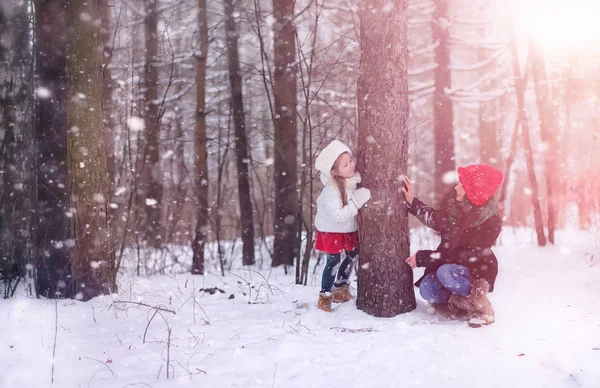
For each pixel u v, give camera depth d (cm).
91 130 551
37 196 571
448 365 295
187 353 322
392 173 407
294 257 815
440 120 1146
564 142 970
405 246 414
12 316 445
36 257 567
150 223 947
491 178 374
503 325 371
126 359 310
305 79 818
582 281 496
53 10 563
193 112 1114
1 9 677
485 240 388
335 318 410
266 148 1277
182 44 987
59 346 345
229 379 276
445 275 377
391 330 367
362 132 417
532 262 612
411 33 1321
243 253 881
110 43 837
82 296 536
